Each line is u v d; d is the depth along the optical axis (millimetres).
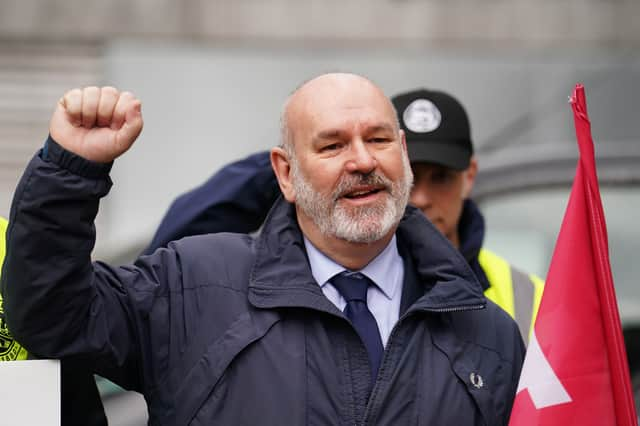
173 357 6934
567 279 7062
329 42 17000
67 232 6488
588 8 17297
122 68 16062
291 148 7246
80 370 6977
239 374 6809
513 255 11227
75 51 16500
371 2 17109
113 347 6836
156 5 16797
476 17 17219
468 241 8922
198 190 8734
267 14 17000
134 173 15461
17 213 6465
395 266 7395
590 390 6957
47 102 16219
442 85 16188
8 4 16531
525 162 11453
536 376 6973
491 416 6973
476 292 7160
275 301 6914
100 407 7355
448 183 8875
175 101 15828
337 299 7227
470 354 7102
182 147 15625
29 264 6461
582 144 7141
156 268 7121
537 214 11312
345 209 6996
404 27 17141
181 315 6992
